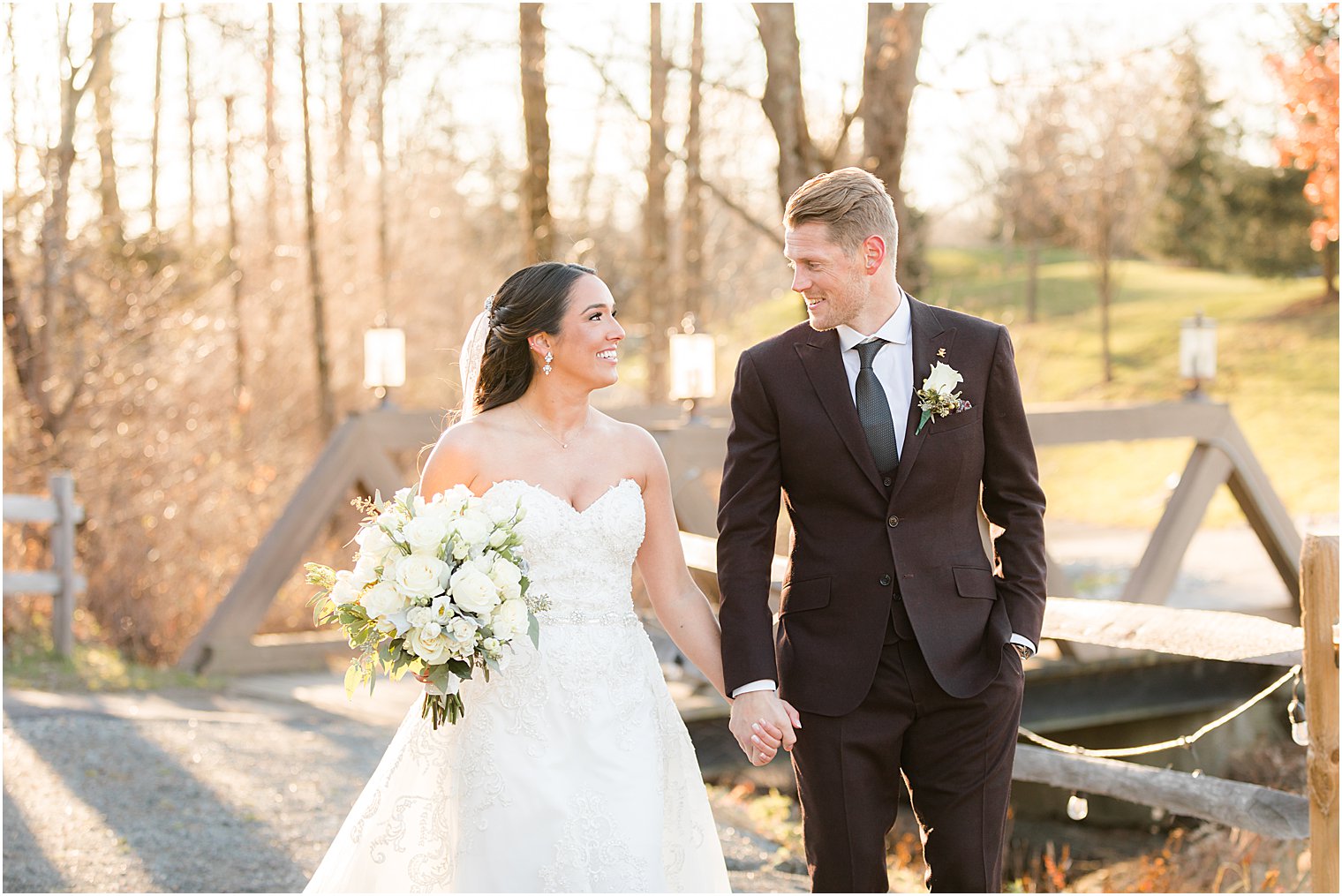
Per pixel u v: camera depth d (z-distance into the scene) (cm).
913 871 487
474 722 260
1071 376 2317
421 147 1705
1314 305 2348
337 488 763
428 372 1698
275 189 1519
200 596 916
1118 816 627
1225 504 1623
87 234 1073
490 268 1859
